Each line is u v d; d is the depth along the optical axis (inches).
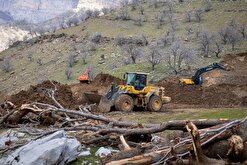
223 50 2260.1
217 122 296.7
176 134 303.7
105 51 2970.0
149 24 3575.3
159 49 2532.0
